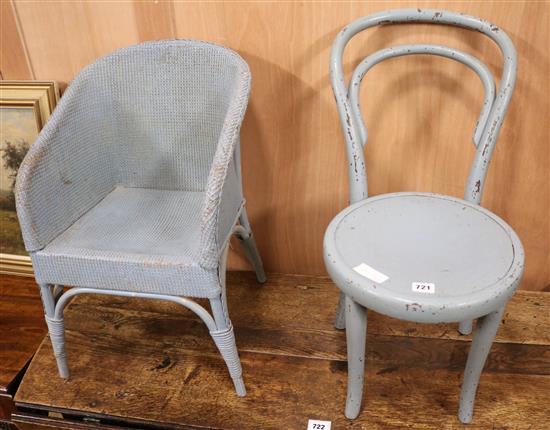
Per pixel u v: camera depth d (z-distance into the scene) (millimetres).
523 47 1186
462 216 1069
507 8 1147
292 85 1313
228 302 1468
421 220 1061
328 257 979
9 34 1351
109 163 1322
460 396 1101
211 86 1226
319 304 1451
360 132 1145
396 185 1417
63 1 1286
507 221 1421
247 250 1438
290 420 1134
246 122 1384
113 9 1282
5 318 1449
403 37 1222
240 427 1125
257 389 1206
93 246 1089
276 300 1472
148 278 1036
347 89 1157
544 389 1170
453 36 1204
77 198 1198
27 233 1049
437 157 1354
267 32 1257
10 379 1264
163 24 1287
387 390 1188
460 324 1316
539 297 1433
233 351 1122
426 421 1116
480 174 1140
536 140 1293
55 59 1376
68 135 1156
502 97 1090
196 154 1310
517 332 1316
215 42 1291
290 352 1300
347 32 1118
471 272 920
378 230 1037
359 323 995
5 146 1475
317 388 1202
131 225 1182
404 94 1282
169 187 1359
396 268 937
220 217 1045
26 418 1223
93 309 1477
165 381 1240
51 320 1155
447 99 1271
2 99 1409
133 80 1249
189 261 1011
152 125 1292
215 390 1212
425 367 1241
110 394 1214
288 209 1499
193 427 1134
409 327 1355
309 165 1419
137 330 1397
